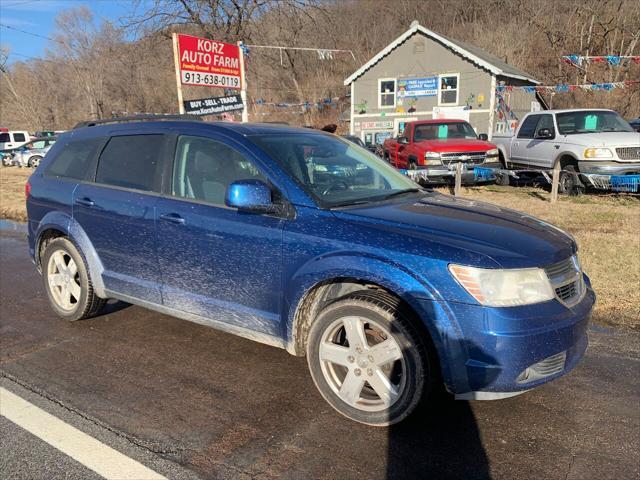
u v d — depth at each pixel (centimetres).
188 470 278
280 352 426
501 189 1284
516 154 1332
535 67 4175
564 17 4197
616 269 599
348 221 326
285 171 355
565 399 346
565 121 1197
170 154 408
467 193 1216
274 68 3803
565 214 927
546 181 1248
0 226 1009
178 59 1402
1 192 1449
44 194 491
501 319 279
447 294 284
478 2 4916
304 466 281
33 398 354
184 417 330
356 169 409
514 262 289
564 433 309
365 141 2898
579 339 310
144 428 318
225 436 309
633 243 706
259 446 299
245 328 368
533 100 3275
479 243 299
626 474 272
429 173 1233
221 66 1544
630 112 3438
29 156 2798
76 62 5344
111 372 392
